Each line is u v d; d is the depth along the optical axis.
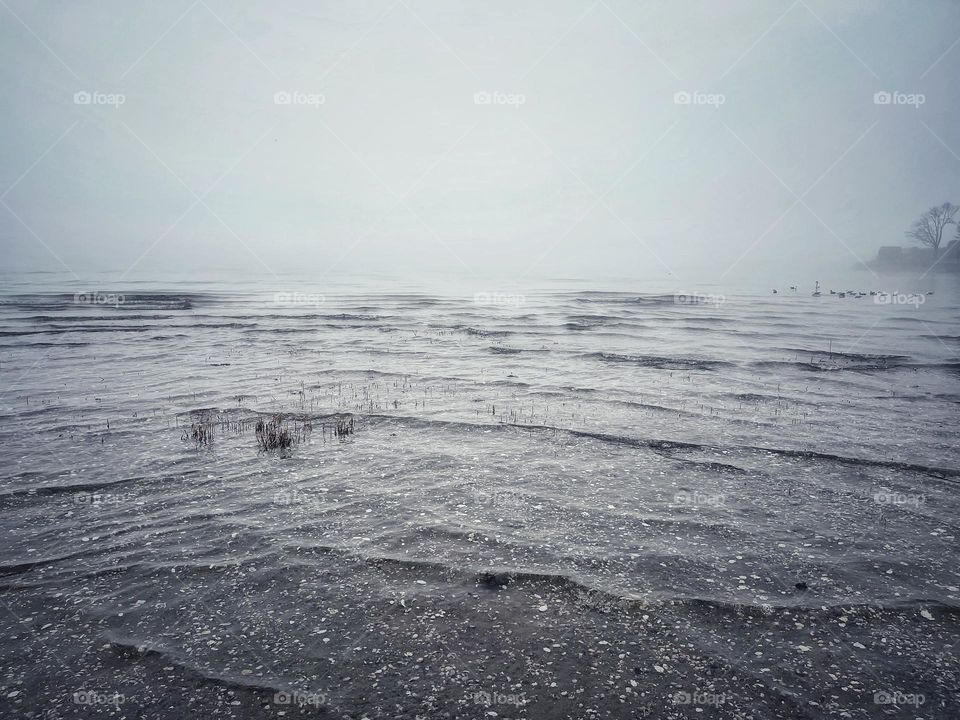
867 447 15.85
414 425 17.89
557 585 8.78
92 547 9.93
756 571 9.25
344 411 19.53
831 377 26.58
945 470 14.04
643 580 8.94
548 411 19.84
